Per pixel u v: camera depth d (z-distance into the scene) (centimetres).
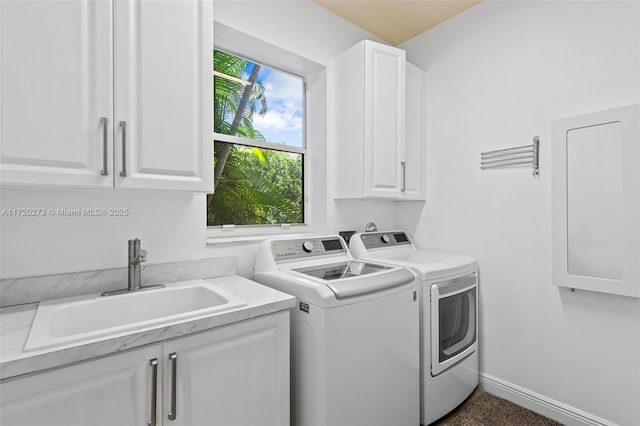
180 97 127
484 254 213
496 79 208
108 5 110
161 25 122
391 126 218
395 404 152
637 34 154
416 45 258
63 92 102
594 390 167
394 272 160
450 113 234
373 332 143
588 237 166
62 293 126
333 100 230
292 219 232
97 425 88
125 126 113
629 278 153
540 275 187
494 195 208
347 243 234
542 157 186
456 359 183
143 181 118
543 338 186
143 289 136
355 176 213
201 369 105
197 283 150
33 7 98
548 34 184
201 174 133
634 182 152
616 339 161
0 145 93
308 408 134
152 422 96
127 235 143
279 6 201
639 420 153
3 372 73
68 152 103
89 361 86
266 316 121
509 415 183
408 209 264
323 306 128
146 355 95
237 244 179
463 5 220
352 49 216
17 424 77
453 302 185
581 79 171
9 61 94
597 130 164
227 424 112
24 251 120
